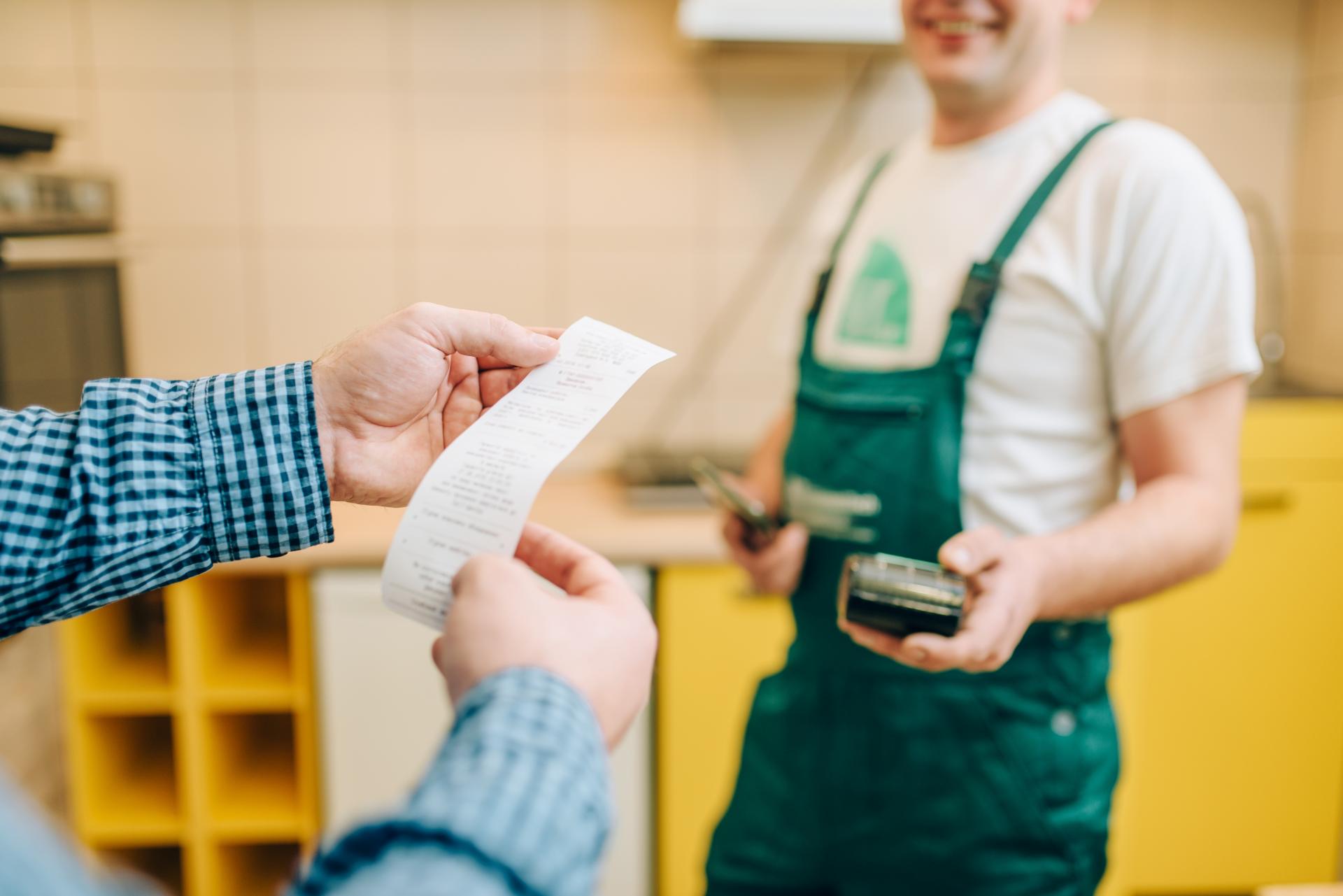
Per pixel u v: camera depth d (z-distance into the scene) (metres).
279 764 2.18
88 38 2.13
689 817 1.93
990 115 1.19
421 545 0.60
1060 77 2.36
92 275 1.87
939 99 1.19
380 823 0.37
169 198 2.20
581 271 2.32
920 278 1.19
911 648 0.89
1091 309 1.08
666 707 1.90
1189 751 2.12
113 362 1.95
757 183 2.32
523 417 0.68
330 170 2.23
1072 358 1.10
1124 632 1.97
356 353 0.74
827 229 1.45
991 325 1.12
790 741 1.24
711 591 1.88
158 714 2.32
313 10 2.17
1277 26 2.38
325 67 2.19
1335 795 2.15
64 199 1.69
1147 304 1.04
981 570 0.92
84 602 0.69
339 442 0.76
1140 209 1.05
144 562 0.69
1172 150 1.06
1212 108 2.40
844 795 1.19
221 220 2.22
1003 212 1.15
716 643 1.89
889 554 1.16
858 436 1.18
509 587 0.51
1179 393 1.04
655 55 2.25
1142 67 2.37
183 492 0.71
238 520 0.72
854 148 2.31
